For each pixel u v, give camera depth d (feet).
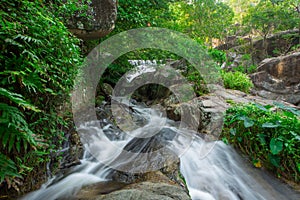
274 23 27.73
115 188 5.19
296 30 28.91
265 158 6.77
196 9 26.58
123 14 11.03
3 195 4.15
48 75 4.23
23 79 3.40
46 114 4.53
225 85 15.75
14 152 3.76
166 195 4.41
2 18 3.57
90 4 8.36
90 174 5.99
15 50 3.81
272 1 27.50
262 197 5.73
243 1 36.17
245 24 30.99
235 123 8.00
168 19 14.74
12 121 2.99
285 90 20.66
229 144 7.75
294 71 21.84
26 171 4.31
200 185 6.03
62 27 4.92
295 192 5.65
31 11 4.17
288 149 6.13
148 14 12.85
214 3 27.17
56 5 6.12
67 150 6.33
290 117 7.07
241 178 6.39
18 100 3.00
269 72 23.91
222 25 28.22
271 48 30.50
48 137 4.72
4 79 3.30
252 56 29.94
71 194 4.98
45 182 5.11
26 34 3.92
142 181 5.41
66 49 4.88
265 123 6.74
